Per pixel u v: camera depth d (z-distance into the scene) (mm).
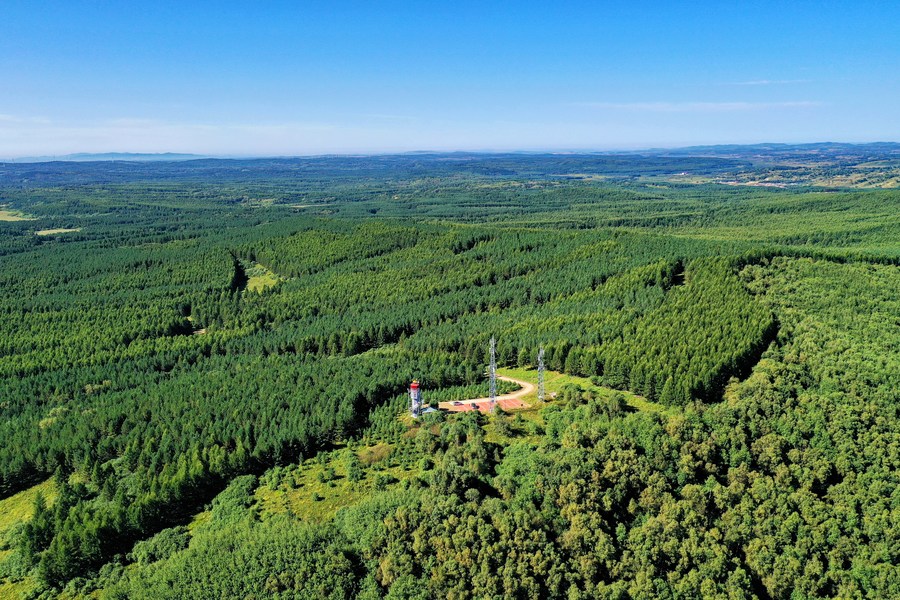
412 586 96688
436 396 153500
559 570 98938
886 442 119625
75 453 146875
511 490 112375
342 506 116750
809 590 100062
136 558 114312
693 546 103000
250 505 121812
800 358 148750
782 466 117062
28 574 113312
